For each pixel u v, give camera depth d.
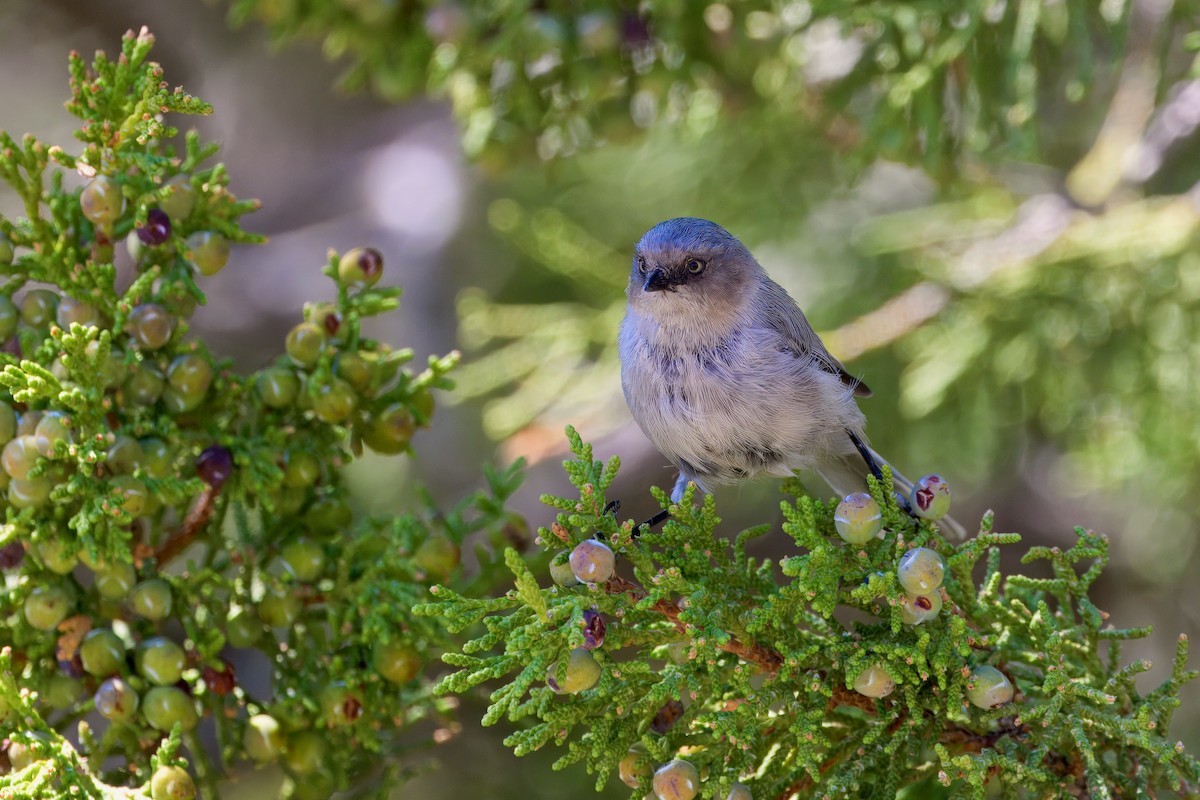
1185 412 11.67
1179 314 11.66
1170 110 12.28
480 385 13.80
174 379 6.91
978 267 12.20
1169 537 13.48
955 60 10.71
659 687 5.79
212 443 7.14
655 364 8.34
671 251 8.31
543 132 11.29
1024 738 6.28
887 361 13.68
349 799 7.58
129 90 6.89
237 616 7.11
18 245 6.98
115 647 6.58
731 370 8.11
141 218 6.77
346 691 6.89
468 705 13.12
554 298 16.69
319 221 18.59
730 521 16.12
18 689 6.40
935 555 5.71
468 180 17.28
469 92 11.07
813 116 11.95
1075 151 13.80
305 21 11.20
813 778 5.85
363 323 17.11
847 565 6.23
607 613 5.96
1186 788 6.20
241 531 7.21
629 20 10.51
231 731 7.02
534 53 10.15
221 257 7.07
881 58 10.70
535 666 5.54
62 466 6.48
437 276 17.14
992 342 12.10
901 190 14.98
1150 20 12.09
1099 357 12.02
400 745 7.95
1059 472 16.02
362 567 7.36
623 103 11.05
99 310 6.94
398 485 15.12
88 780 6.25
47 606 6.51
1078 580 6.37
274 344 17.80
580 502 6.12
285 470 7.18
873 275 14.20
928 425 13.08
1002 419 12.95
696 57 11.14
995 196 13.09
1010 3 10.04
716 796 6.28
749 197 14.18
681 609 6.05
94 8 15.78
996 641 6.43
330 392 7.10
